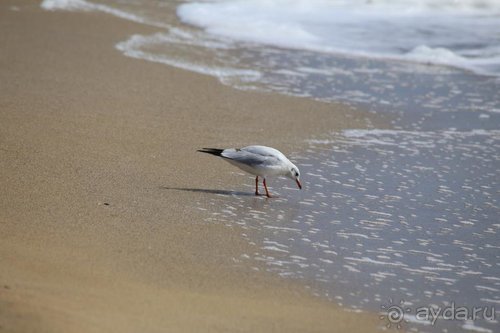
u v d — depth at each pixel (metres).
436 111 21.55
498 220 14.23
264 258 11.86
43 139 16.62
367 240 13.00
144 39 27.39
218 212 13.70
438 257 12.48
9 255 10.61
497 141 19.14
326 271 11.61
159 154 16.53
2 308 8.58
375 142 18.69
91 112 18.88
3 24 27.66
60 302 9.11
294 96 22.19
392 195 15.31
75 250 11.20
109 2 33.81
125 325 8.77
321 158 17.33
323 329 9.57
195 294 10.19
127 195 13.98
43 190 13.73
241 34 29.67
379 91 23.25
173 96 20.98
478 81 24.67
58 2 32.16
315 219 13.80
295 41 29.08
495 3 34.56
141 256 11.33
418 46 28.42
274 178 15.94
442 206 14.85
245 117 19.78
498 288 11.46
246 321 9.45
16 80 21.11
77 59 23.83
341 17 32.94
